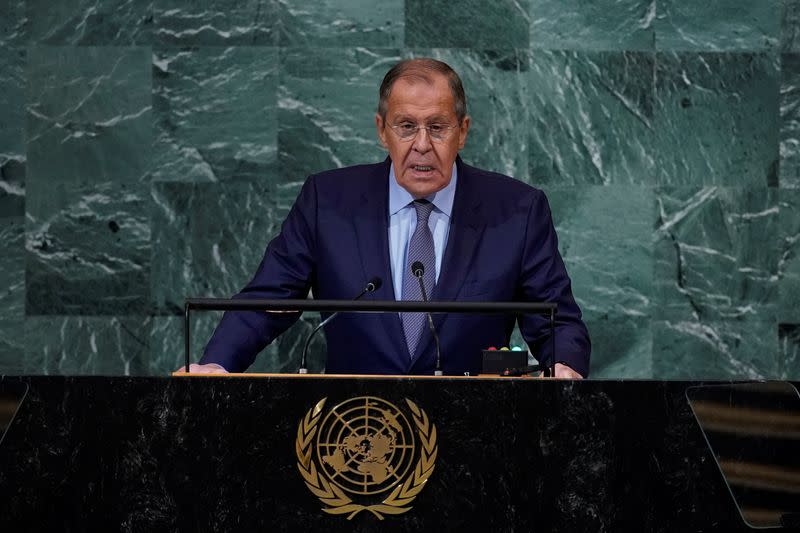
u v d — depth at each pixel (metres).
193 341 20.67
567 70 21.16
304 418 7.76
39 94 20.86
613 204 21.09
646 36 21.27
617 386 7.89
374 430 7.78
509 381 7.85
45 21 20.94
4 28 20.94
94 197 20.83
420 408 7.81
